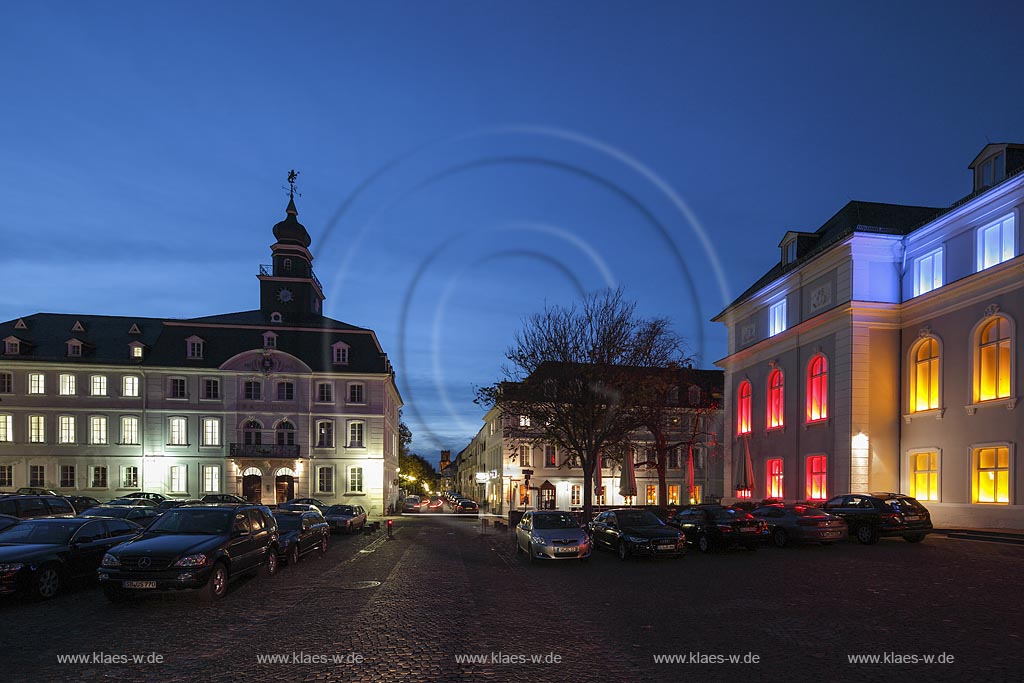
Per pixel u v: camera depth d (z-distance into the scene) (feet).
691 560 56.39
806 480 100.01
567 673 23.39
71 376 143.64
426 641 27.91
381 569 52.47
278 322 157.28
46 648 27.63
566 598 37.91
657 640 27.66
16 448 140.36
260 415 147.54
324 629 30.37
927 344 86.48
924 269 87.71
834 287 95.61
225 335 150.71
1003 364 74.79
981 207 77.97
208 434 145.79
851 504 69.36
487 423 199.72
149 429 143.84
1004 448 73.92
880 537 72.28
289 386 149.79
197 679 23.34
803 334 102.53
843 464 89.86
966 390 78.95
